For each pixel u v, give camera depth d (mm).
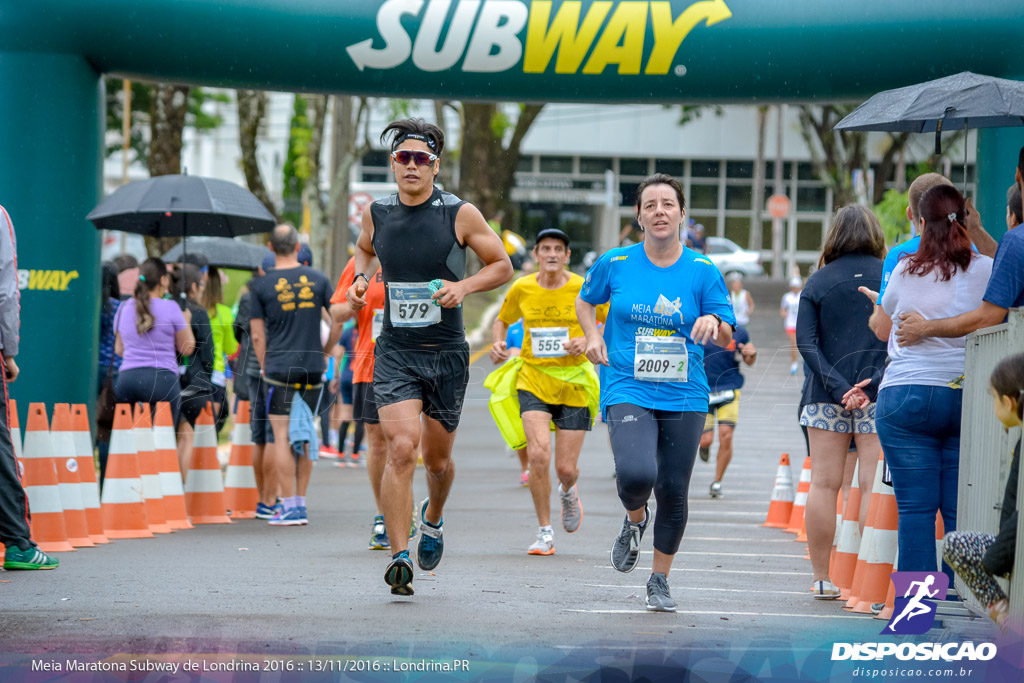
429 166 10727
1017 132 17844
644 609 11031
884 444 10281
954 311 9922
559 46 18516
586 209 33500
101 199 19844
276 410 16984
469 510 18797
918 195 10914
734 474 24938
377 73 18844
